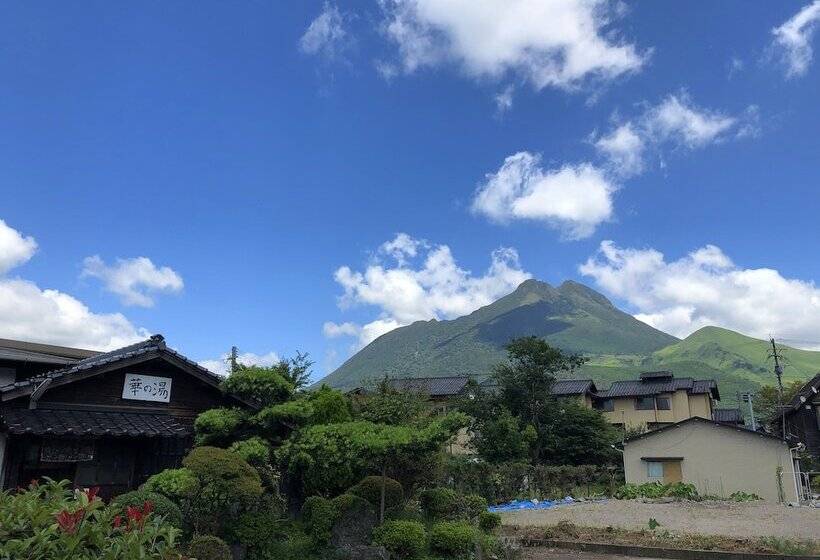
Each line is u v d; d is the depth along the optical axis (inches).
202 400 502.6
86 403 438.9
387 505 486.3
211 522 375.2
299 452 444.5
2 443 398.3
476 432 1449.3
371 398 722.8
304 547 411.5
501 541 520.1
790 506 956.0
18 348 723.4
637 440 1314.0
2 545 149.3
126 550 160.6
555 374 1667.1
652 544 573.9
